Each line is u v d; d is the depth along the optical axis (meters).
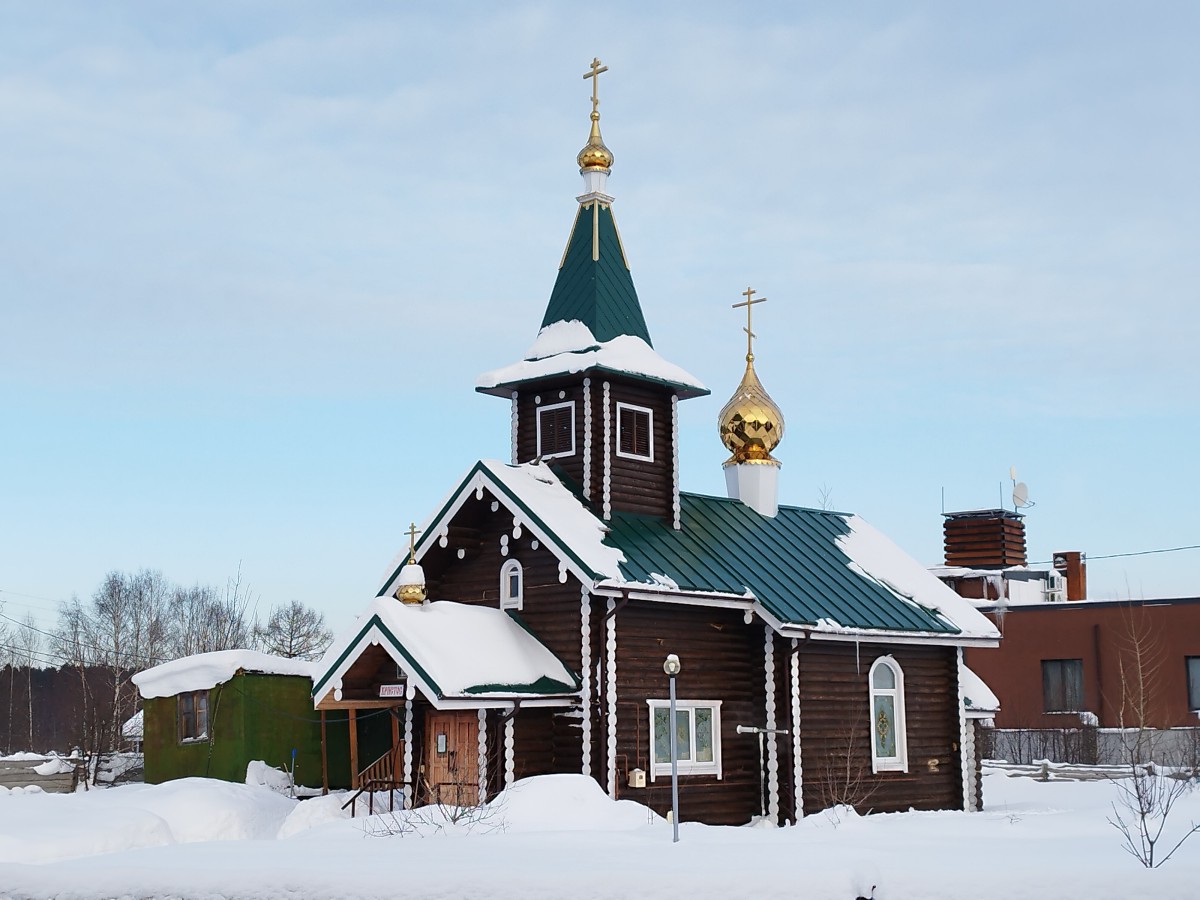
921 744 31.44
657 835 21.30
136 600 81.56
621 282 31.72
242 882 17.75
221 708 35.69
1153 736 47.44
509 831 21.77
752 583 29.02
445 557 29.84
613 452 29.81
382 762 29.12
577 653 27.08
